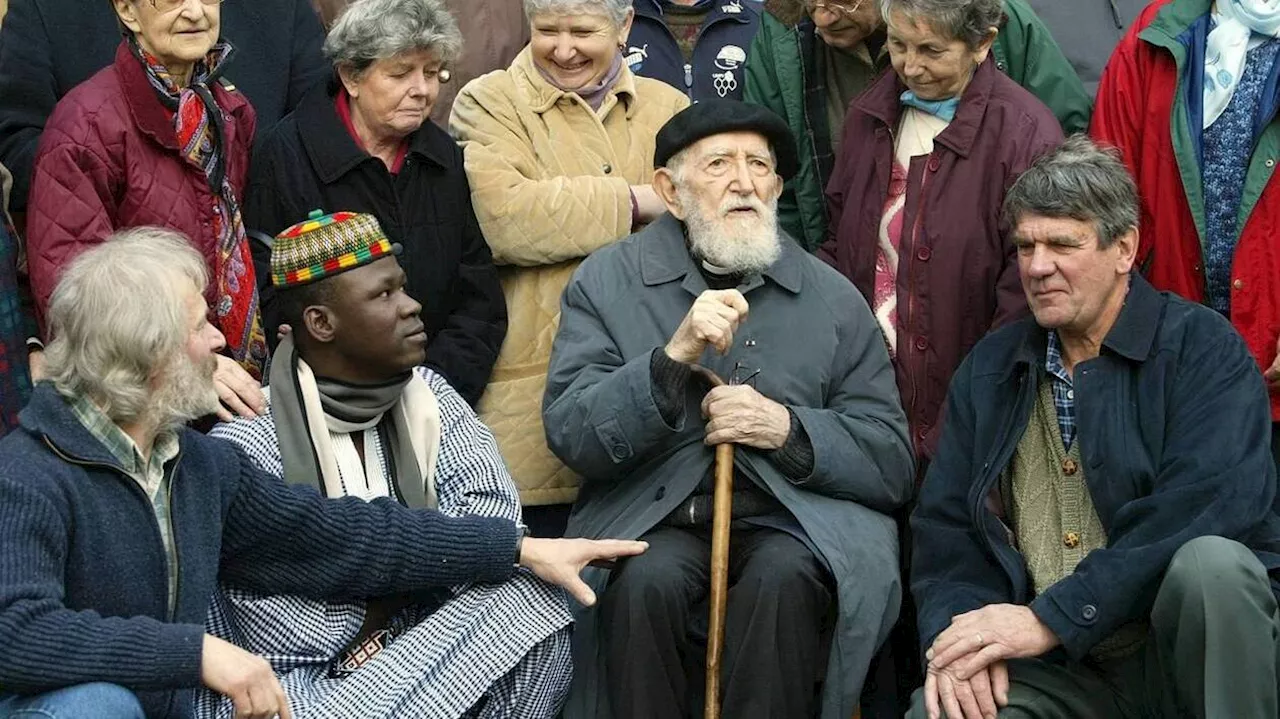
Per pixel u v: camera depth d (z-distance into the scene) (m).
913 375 5.74
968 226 5.66
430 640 4.68
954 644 4.71
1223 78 5.57
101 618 4.05
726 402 5.19
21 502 4.02
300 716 4.48
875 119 5.91
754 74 6.32
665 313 5.47
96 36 5.79
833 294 5.54
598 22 5.87
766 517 5.27
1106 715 4.82
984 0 5.52
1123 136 5.76
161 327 4.12
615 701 5.02
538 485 5.83
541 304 5.90
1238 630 4.49
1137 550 4.65
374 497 4.79
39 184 5.20
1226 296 5.61
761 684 4.97
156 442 4.30
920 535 5.14
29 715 3.94
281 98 6.10
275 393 4.87
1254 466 4.75
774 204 5.51
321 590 4.64
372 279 4.84
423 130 5.77
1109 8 6.39
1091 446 4.91
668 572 5.04
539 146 5.95
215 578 4.36
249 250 5.50
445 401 5.15
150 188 5.29
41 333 5.36
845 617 5.07
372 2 5.55
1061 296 4.89
